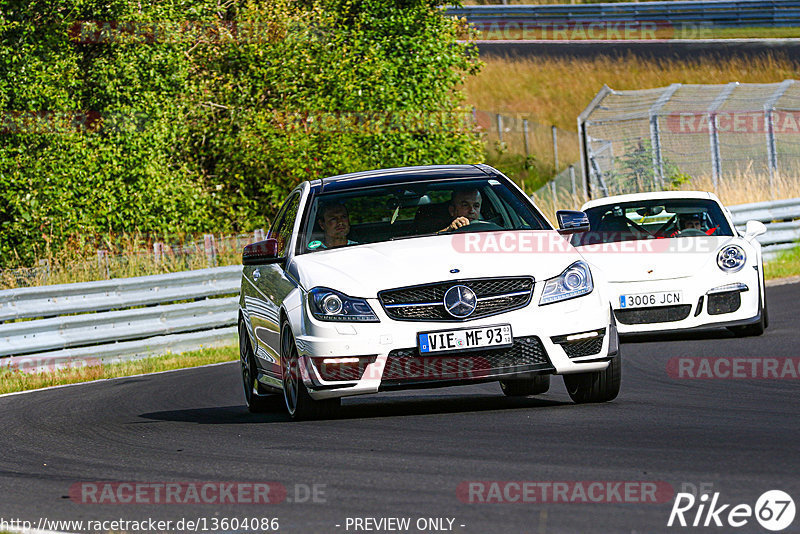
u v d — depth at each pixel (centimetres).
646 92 10488
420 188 3028
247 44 8662
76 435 2956
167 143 8050
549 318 2636
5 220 7525
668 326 4209
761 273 4353
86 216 7538
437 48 9238
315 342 2652
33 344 5141
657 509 1631
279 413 3216
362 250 2838
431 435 2442
